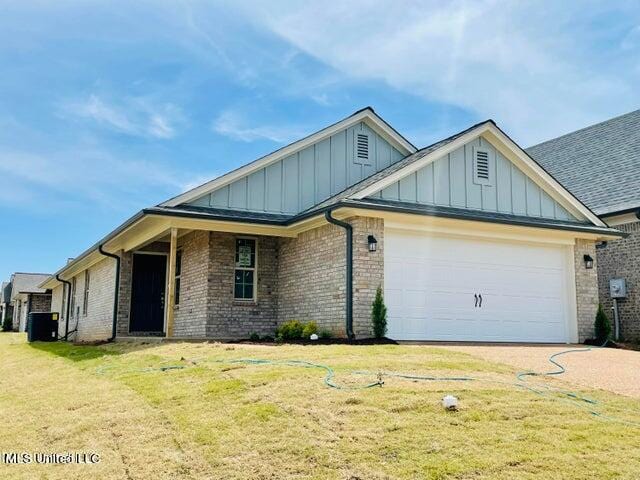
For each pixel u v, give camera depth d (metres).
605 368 9.23
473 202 14.28
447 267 13.54
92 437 6.41
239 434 5.86
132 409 7.13
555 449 5.27
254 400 6.74
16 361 14.67
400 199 13.40
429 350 10.01
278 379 7.39
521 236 14.38
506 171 14.86
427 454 5.18
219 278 15.13
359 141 16.94
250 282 15.57
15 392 9.45
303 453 5.33
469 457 5.10
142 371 9.34
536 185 15.17
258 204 15.34
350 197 12.63
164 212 13.46
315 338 12.57
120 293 18.20
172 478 5.24
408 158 16.12
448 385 7.05
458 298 13.55
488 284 13.98
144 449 5.88
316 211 12.94
